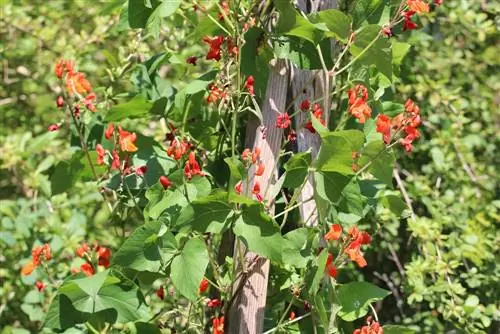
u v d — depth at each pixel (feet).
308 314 10.04
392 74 10.63
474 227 15.65
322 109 10.39
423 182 16.52
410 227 15.28
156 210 9.32
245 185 9.49
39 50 20.17
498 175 17.11
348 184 9.09
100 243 18.21
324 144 8.88
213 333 9.36
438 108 16.90
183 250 9.00
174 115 11.22
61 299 9.32
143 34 15.78
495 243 15.81
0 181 20.79
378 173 9.77
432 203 15.87
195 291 8.86
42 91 20.81
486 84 17.74
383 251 17.01
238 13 10.11
